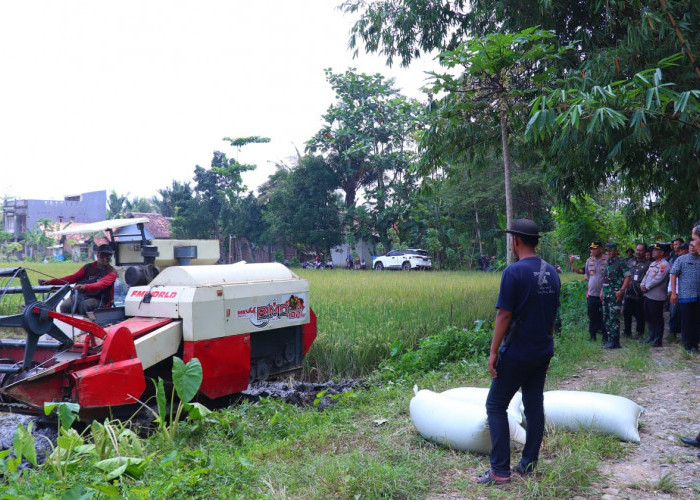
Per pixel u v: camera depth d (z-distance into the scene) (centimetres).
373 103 4659
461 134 1252
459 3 1391
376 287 1911
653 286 962
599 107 931
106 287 760
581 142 1069
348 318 1182
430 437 512
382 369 923
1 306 1377
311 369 964
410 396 688
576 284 1580
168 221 5988
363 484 407
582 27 1248
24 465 566
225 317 727
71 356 637
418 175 1397
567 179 1302
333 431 567
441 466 455
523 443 479
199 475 434
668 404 614
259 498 401
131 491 394
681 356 862
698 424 544
